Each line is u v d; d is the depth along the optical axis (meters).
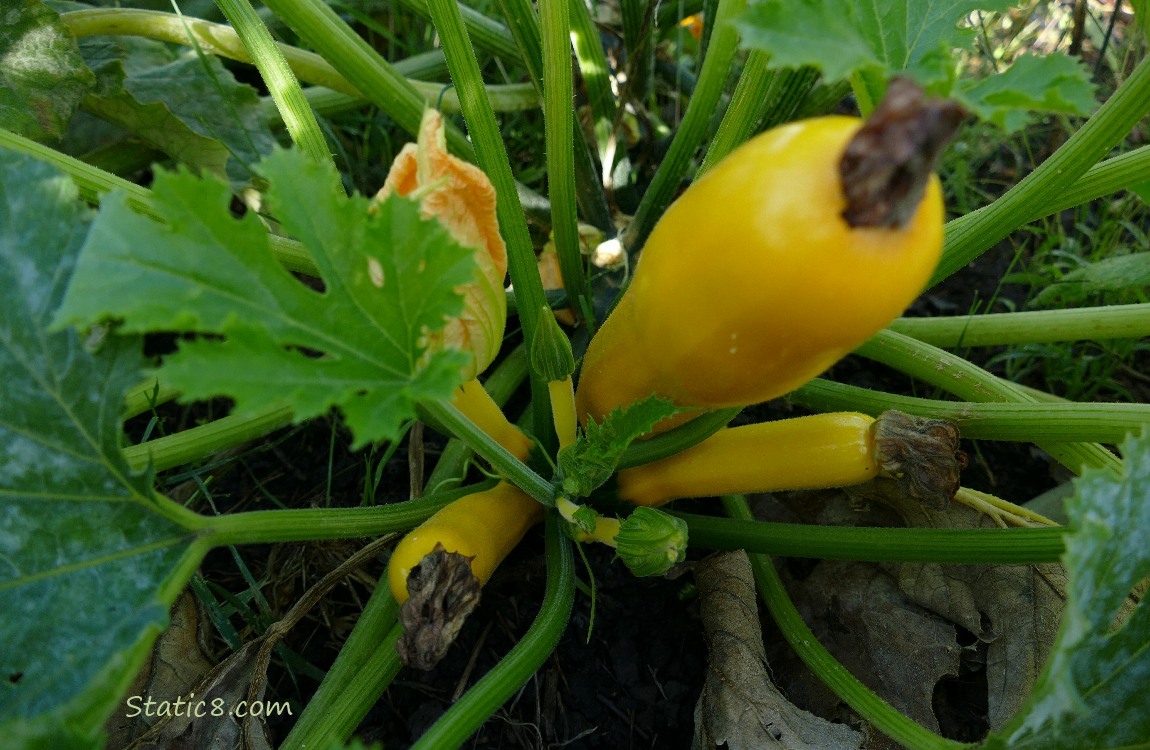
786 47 0.24
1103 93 0.67
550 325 0.33
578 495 0.36
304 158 0.25
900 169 0.20
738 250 0.22
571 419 0.36
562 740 0.41
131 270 0.23
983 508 0.42
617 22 0.63
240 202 0.61
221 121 0.53
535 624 0.35
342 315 0.25
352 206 0.25
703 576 0.41
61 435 0.28
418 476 0.46
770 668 0.39
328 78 0.54
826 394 0.43
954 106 0.20
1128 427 0.35
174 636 0.38
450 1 0.34
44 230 0.28
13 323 0.28
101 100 0.51
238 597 0.41
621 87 0.53
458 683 0.43
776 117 0.49
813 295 0.22
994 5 0.32
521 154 0.64
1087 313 0.45
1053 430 0.37
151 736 0.35
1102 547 0.27
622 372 0.33
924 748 0.33
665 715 0.42
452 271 0.26
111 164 0.55
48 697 0.27
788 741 0.36
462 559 0.32
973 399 0.42
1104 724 0.29
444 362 0.26
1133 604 0.39
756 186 0.22
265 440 0.52
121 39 0.52
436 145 0.29
